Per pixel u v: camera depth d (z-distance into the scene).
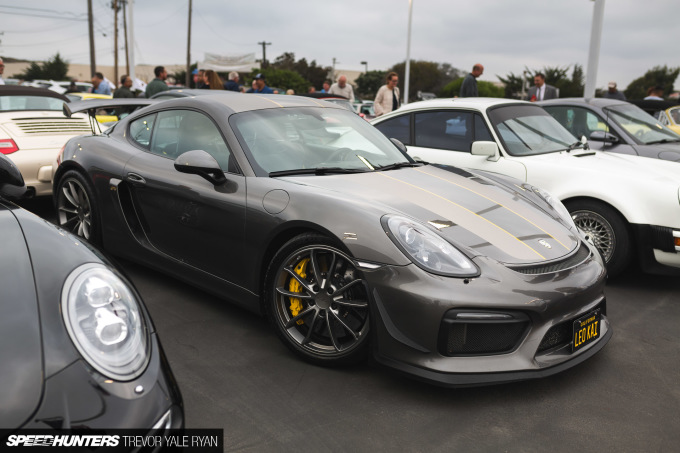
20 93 5.92
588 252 2.68
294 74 49.41
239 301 2.87
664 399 2.37
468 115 4.86
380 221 2.34
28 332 1.30
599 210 3.92
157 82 9.19
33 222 1.73
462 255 2.28
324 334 2.60
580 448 2.00
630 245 3.84
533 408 2.26
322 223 2.42
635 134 5.58
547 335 2.32
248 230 2.71
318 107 3.49
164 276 3.68
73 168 3.80
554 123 5.04
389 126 5.38
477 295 2.16
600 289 2.52
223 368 2.50
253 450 1.92
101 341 1.34
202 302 3.26
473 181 3.12
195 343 2.75
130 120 3.73
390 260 2.25
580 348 2.44
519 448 1.99
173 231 3.15
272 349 2.70
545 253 2.47
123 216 3.46
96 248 1.72
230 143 2.96
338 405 2.23
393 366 2.27
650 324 3.22
